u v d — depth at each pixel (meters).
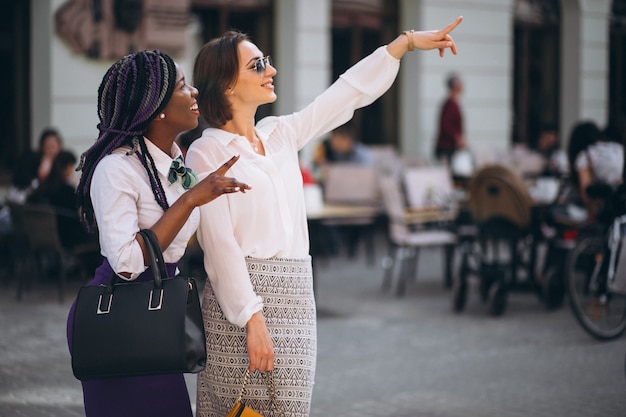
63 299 10.42
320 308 10.26
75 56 13.45
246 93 3.77
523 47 20.83
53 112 13.39
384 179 11.33
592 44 21.62
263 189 3.71
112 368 3.22
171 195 3.51
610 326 8.74
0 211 11.41
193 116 3.57
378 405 6.46
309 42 16.58
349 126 17.94
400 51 3.98
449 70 18.50
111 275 3.41
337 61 17.45
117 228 3.33
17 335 8.65
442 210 11.10
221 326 3.71
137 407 3.44
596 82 21.80
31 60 13.50
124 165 3.43
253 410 3.48
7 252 11.41
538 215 10.02
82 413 6.21
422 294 11.16
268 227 3.70
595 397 6.63
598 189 8.77
